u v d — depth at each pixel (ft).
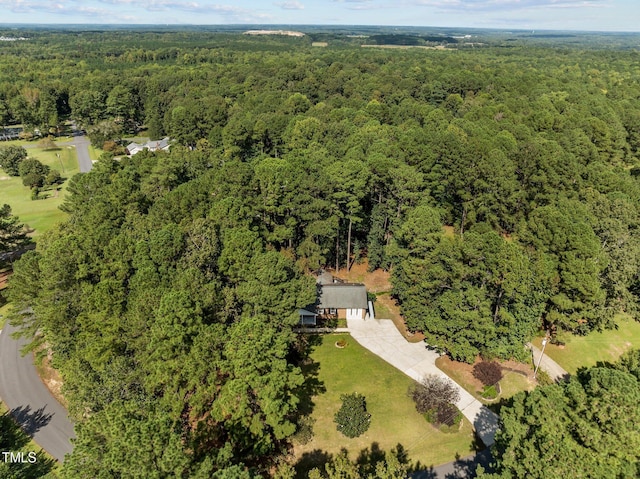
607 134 264.11
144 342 98.17
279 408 92.38
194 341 93.09
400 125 294.46
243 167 170.91
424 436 111.04
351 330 154.92
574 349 145.59
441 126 262.88
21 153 325.62
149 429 66.80
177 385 91.15
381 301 172.65
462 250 128.16
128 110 443.32
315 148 234.38
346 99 383.65
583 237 135.44
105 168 209.97
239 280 123.24
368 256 192.65
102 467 66.90
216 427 100.27
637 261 150.61
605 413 73.31
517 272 117.50
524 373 133.39
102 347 100.32
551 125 275.18
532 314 129.49
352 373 133.18
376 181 180.75
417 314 142.82
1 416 114.93
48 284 110.01
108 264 114.21
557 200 182.50
